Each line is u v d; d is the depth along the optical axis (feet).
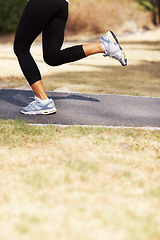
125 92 23.65
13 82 26.43
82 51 15.37
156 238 7.27
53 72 30.99
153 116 17.29
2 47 48.67
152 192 9.23
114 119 16.47
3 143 12.73
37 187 9.29
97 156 11.68
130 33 71.97
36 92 16.39
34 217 7.88
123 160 11.48
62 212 8.14
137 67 35.04
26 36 15.17
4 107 17.71
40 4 14.56
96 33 70.59
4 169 10.48
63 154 11.78
